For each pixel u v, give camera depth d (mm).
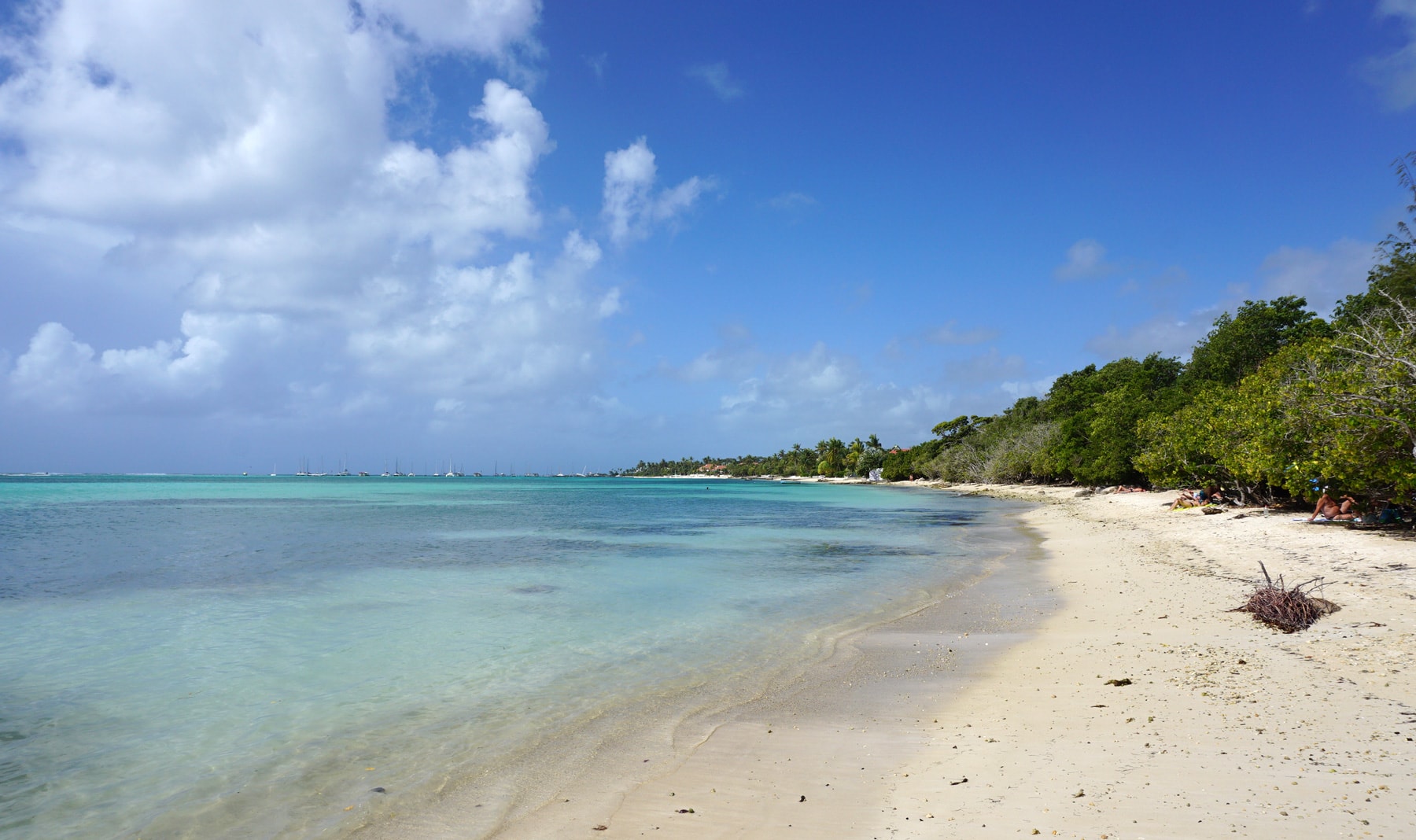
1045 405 100375
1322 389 21719
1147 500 48438
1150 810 5512
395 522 46531
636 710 9344
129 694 10156
